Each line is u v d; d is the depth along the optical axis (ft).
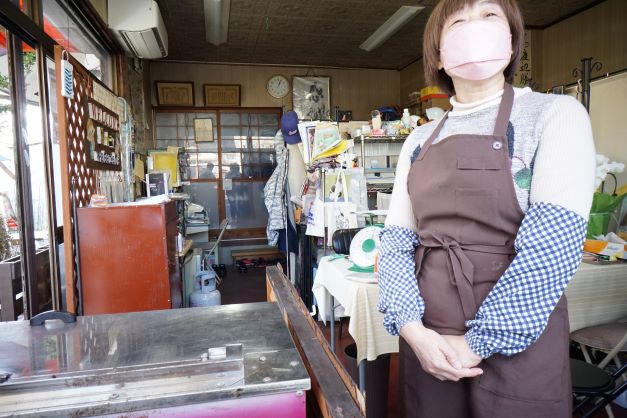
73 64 8.17
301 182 9.81
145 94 18.88
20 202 6.98
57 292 8.12
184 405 2.11
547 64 18.35
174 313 3.18
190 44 19.74
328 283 7.06
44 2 8.25
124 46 12.72
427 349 2.58
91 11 10.07
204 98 22.49
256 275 17.62
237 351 2.47
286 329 2.86
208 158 22.74
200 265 13.83
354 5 15.85
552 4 16.06
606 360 5.94
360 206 9.02
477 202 2.58
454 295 2.70
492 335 2.35
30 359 2.43
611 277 6.43
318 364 2.33
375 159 13.62
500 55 2.63
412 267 3.01
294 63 23.38
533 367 2.49
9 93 6.80
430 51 3.09
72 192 7.83
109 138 10.90
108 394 2.10
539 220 2.32
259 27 17.97
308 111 23.94
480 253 2.62
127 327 2.93
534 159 2.50
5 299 6.84
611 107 9.38
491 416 2.60
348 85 24.54
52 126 8.23
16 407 2.01
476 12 2.76
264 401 2.19
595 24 15.94
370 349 5.41
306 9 16.16
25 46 7.47
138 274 7.98
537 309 2.28
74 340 2.72
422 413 3.03
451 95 3.27
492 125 2.68
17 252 7.12
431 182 2.79
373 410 5.93
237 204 23.06
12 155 6.92
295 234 10.29
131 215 7.91
